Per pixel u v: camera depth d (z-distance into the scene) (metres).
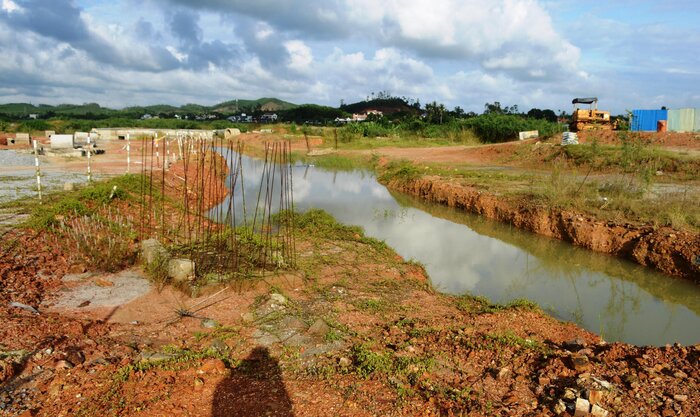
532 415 4.40
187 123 73.88
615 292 9.86
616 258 11.59
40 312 6.38
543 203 14.81
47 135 39.53
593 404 4.36
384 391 4.84
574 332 7.24
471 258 11.96
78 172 19.67
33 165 22.25
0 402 4.19
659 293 9.86
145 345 5.70
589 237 12.41
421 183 20.84
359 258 10.31
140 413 4.16
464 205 17.38
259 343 6.01
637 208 13.27
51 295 7.05
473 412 4.44
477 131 44.97
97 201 12.55
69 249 8.84
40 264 8.16
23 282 7.29
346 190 22.47
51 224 10.13
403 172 23.58
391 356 5.68
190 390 4.63
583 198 14.40
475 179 20.38
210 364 5.11
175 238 10.34
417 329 6.76
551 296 9.56
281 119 105.50
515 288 9.96
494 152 29.08
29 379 4.60
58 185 15.97
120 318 6.50
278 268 8.59
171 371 4.92
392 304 7.93
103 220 10.89
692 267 9.87
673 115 32.06
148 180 16.12
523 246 13.12
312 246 11.01
